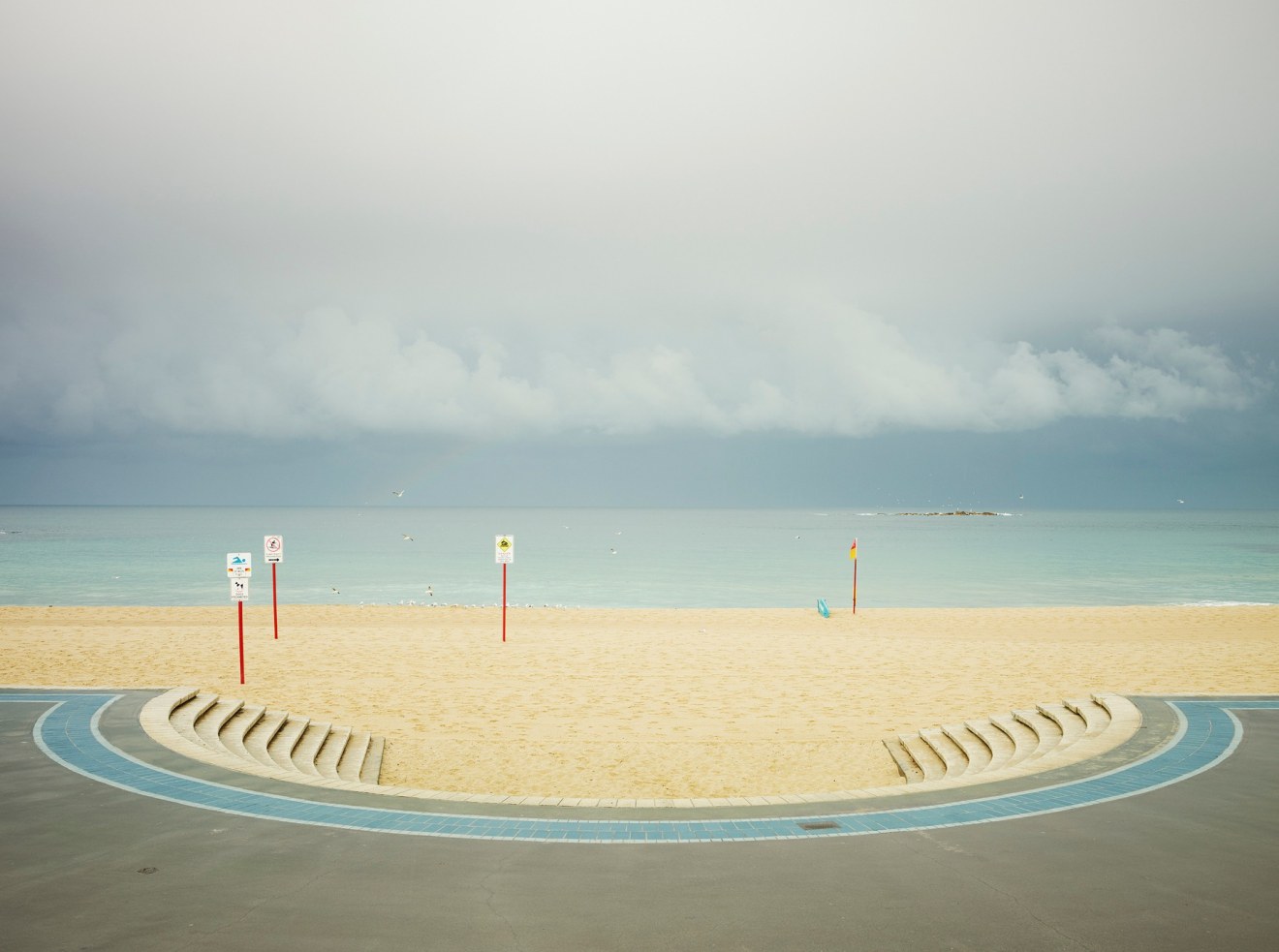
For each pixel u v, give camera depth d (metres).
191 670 18.48
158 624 28.20
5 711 11.55
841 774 12.31
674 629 27.50
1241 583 49.84
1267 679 17.78
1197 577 53.62
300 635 23.95
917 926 5.31
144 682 17.25
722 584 49.34
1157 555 76.56
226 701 13.41
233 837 6.90
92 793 8.02
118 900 5.66
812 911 5.54
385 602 39.75
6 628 25.44
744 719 15.02
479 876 6.12
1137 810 7.70
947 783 8.61
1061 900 5.73
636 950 4.97
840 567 62.91
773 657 20.84
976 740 12.84
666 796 11.41
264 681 17.50
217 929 5.22
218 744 11.28
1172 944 5.07
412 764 12.56
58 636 23.33
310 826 7.18
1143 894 5.82
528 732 14.13
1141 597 43.16
